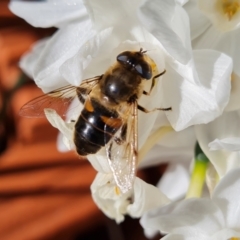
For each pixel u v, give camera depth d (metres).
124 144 0.11
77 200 0.18
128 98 0.11
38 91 0.19
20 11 0.12
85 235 0.19
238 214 0.11
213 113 0.11
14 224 0.18
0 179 0.19
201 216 0.11
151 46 0.11
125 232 0.20
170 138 0.12
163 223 0.11
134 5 0.11
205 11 0.11
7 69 0.20
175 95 0.11
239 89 0.11
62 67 0.11
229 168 0.11
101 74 0.11
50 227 0.18
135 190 0.11
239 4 0.11
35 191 0.19
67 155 0.19
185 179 0.14
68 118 0.12
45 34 0.20
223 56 0.11
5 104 0.19
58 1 0.12
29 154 0.19
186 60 0.10
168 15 0.10
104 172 0.11
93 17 0.11
